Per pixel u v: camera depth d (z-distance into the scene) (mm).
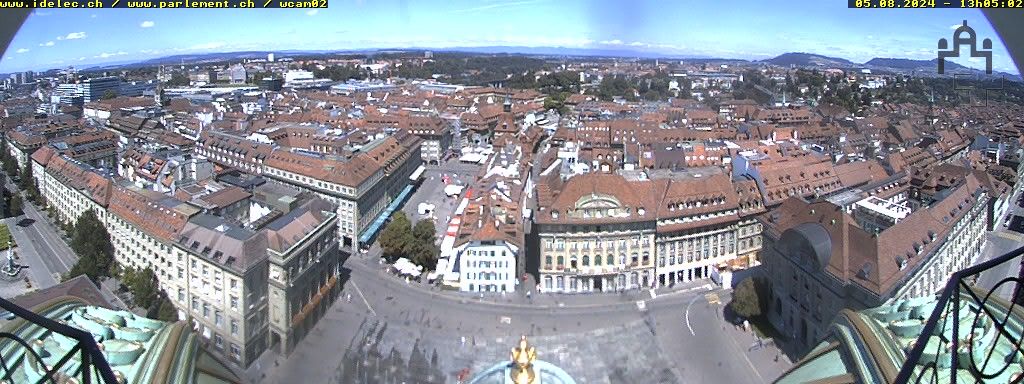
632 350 114062
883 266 102562
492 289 138250
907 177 186000
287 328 110562
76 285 88375
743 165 168125
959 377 39344
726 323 123438
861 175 178125
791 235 114438
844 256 107000
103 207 143375
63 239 167875
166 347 44469
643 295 137000
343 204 167000
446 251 152750
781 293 121000
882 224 135125
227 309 107562
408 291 137625
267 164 186750
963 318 43938
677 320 125062
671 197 142625
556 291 138625
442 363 109312
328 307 127938
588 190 139750
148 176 180750
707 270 147750
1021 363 38531
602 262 139000
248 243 106375
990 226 171125
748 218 150375
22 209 191625
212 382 48188
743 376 105938
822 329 109000
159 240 120312
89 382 24562
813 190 163375
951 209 132750
